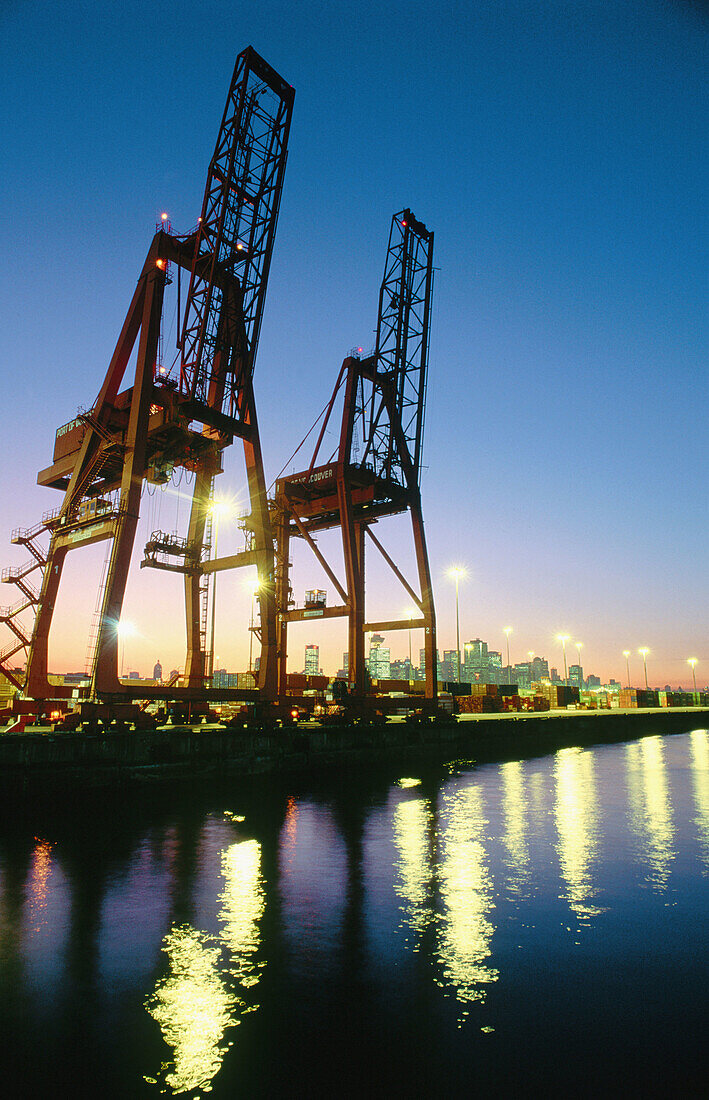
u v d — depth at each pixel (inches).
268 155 1619.1
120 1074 294.0
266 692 1444.4
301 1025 339.9
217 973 403.5
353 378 1915.6
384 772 1496.1
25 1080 288.2
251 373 1536.7
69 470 1540.4
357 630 1769.2
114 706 1160.8
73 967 410.6
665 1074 298.7
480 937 468.8
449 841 783.1
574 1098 277.4
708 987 390.3
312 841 770.2
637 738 3093.0
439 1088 284.7
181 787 1100.5
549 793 1204.5
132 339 1478.8
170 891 568.7
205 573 1652.3
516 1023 344.2
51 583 1470.2
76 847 719.7
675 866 671.8
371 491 1875.0
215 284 1498.5
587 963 423.2
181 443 1418.6
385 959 427.5
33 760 929.5
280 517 1907.0
